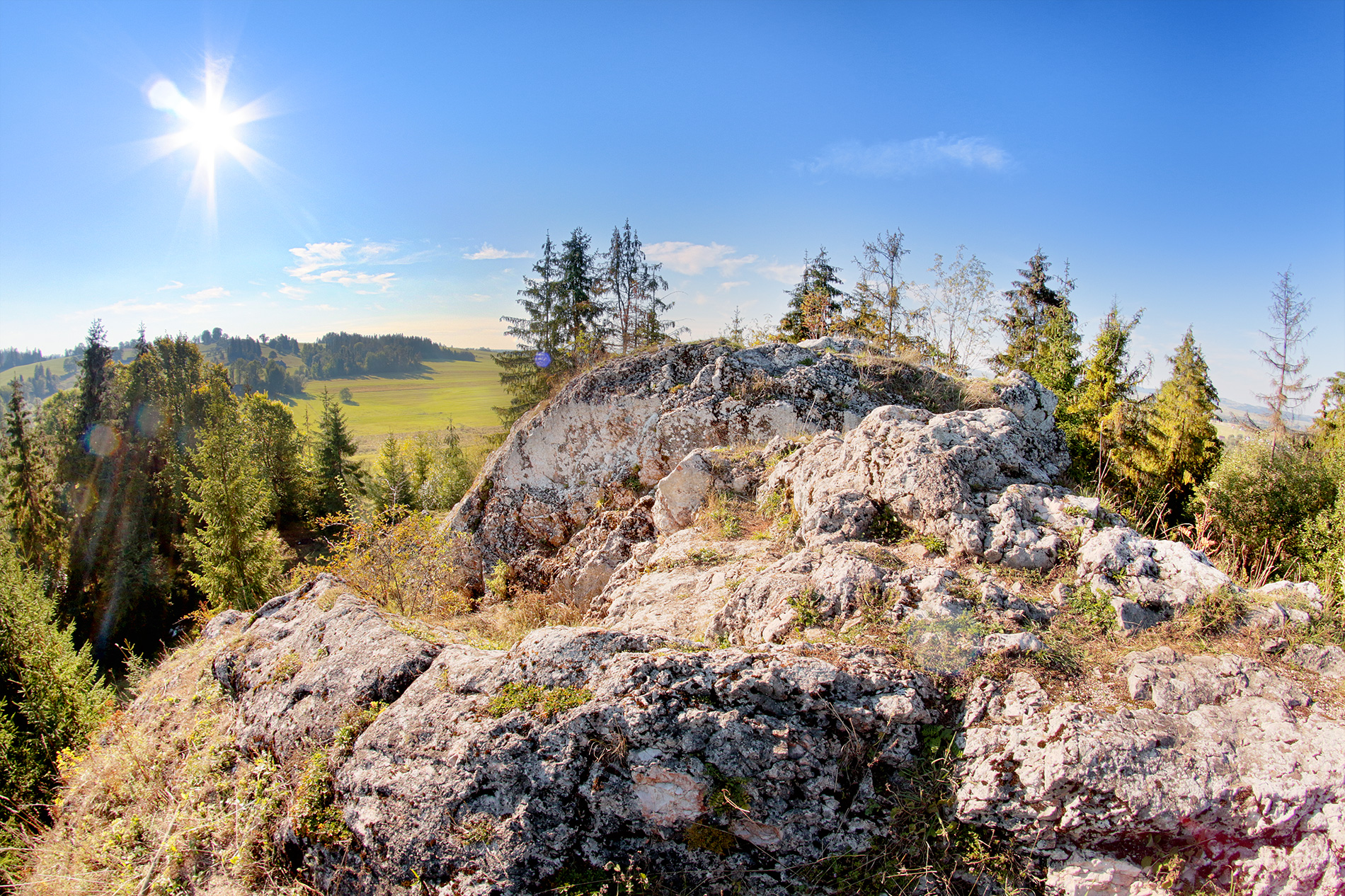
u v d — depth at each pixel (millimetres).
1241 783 2959
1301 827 2867
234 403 43312
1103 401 19266
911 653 3822
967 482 5430
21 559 23469
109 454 31031
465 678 4133
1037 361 22516
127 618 27656
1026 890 3094
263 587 22766
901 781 3391
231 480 22281
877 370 11758
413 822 3461
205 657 6398
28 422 31047
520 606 8523
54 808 5215
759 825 3297
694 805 3322
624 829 3361
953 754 3375
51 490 30438
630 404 11812
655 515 8609
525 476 12109
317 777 3982
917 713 3445
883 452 5859
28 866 4605
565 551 10836
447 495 27250
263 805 4184
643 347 13570
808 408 10984
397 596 9039
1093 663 3725
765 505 7430
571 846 3334
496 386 146375
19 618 16250
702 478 8211
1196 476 19719
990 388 11023
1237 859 2973
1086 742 3125
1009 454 6215
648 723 3422
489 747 3551
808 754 3361
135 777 4980
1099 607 4125
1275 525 11688
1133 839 3045
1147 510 11602
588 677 3799
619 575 7652
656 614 5590
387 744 3877
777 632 4336
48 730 13570
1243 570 6855
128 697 12180
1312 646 3627
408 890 3346
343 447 42906
